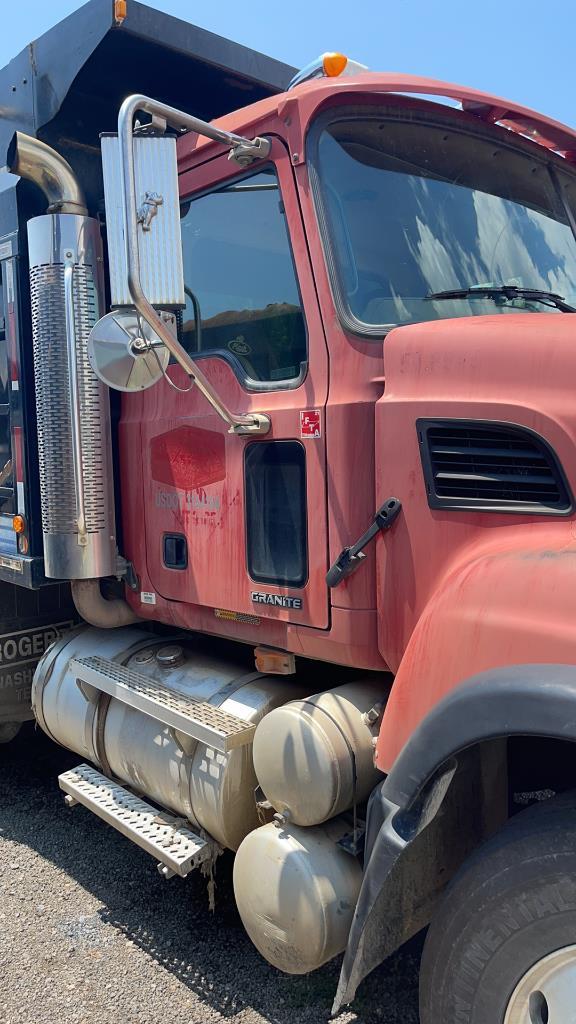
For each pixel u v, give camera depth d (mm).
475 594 1946
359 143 2590
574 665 1709
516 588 1871
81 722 3420
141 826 2928
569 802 1835
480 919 1846
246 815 2764
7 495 3672
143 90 3561
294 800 2416
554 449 2012
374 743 2426
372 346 2391
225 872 3432
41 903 3229
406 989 2691
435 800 1909
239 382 2736
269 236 2641
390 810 1988
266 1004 2648
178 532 3027
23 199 3443
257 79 3535
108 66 3342
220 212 2824
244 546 2723
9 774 4422
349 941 2033
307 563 2496
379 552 2328
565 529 1999
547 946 1752
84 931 3041
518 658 1811
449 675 1952
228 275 2807
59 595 4129
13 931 3043
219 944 2965
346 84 2500
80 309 3166
